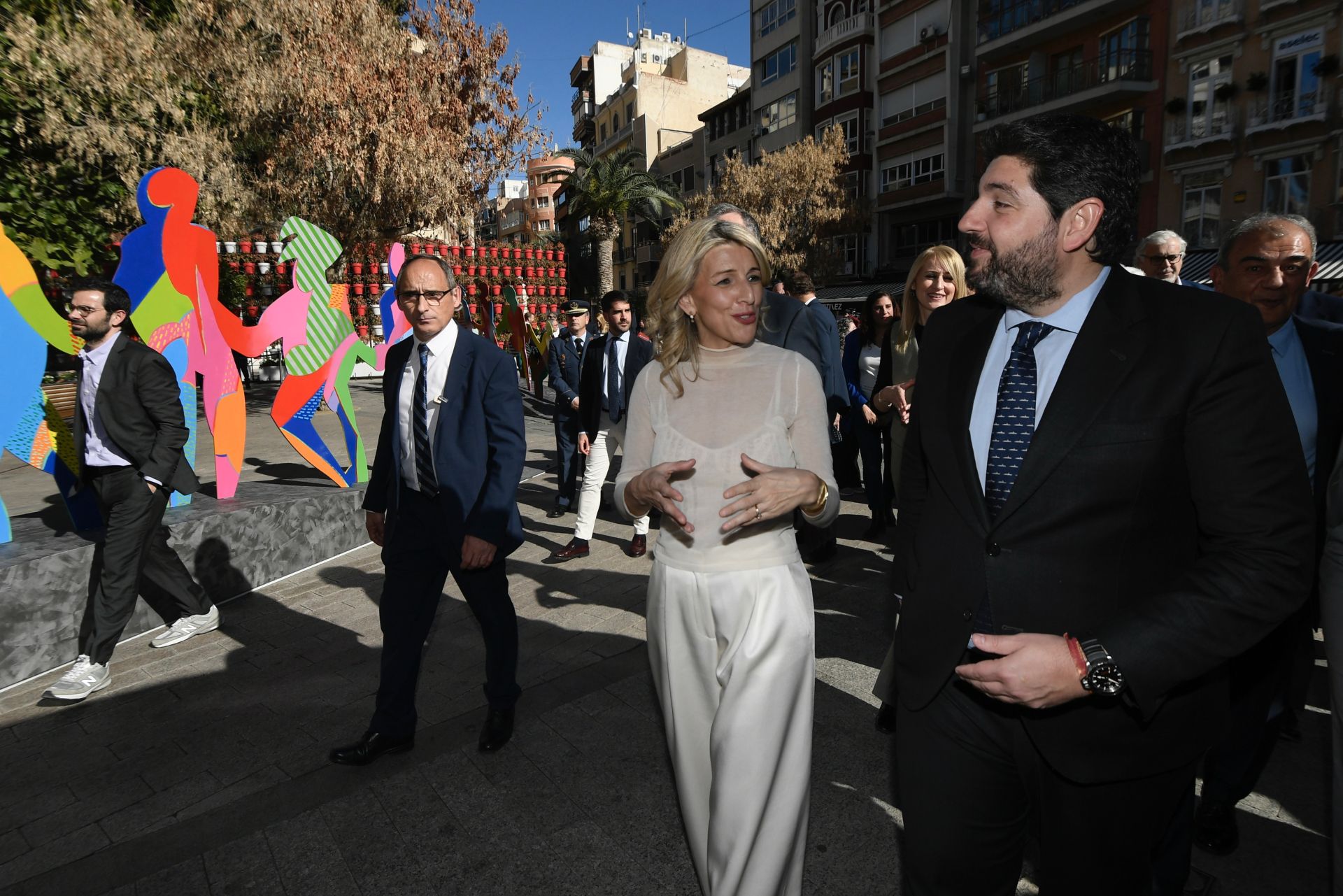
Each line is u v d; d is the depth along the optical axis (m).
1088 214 1.38
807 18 37.44
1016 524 1.40
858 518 6.34
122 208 11.62
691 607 1.95
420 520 3.01
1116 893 1.49
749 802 1.84
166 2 13.69
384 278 16.80
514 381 3.05
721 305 1.94
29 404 4.11
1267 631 1.22
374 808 2.70
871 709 3.29
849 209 31.86
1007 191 1.41
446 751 3.05
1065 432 1.36
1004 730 1.49
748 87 42.22
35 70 9.88
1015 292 1.45
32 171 10.60
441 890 2.31
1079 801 1.44
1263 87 20.39
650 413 2.08
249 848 2.51
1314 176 19.58
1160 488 1.33
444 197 16.11
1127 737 1.38
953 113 29.91
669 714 2.02
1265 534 1.23
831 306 32.62
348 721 3.33
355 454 6.27
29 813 2.74
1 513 4.10
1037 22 25.55
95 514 4.50
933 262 3.73
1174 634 1.22
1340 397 2.34
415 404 2.99
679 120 55.09
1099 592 1.35
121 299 3.59
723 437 1.95
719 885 1.85
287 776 2.92
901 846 2.45
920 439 1.73
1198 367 1.28
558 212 51.44
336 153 14.47
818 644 3.95
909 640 1.59
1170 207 22.62
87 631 4.02
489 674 3.08
